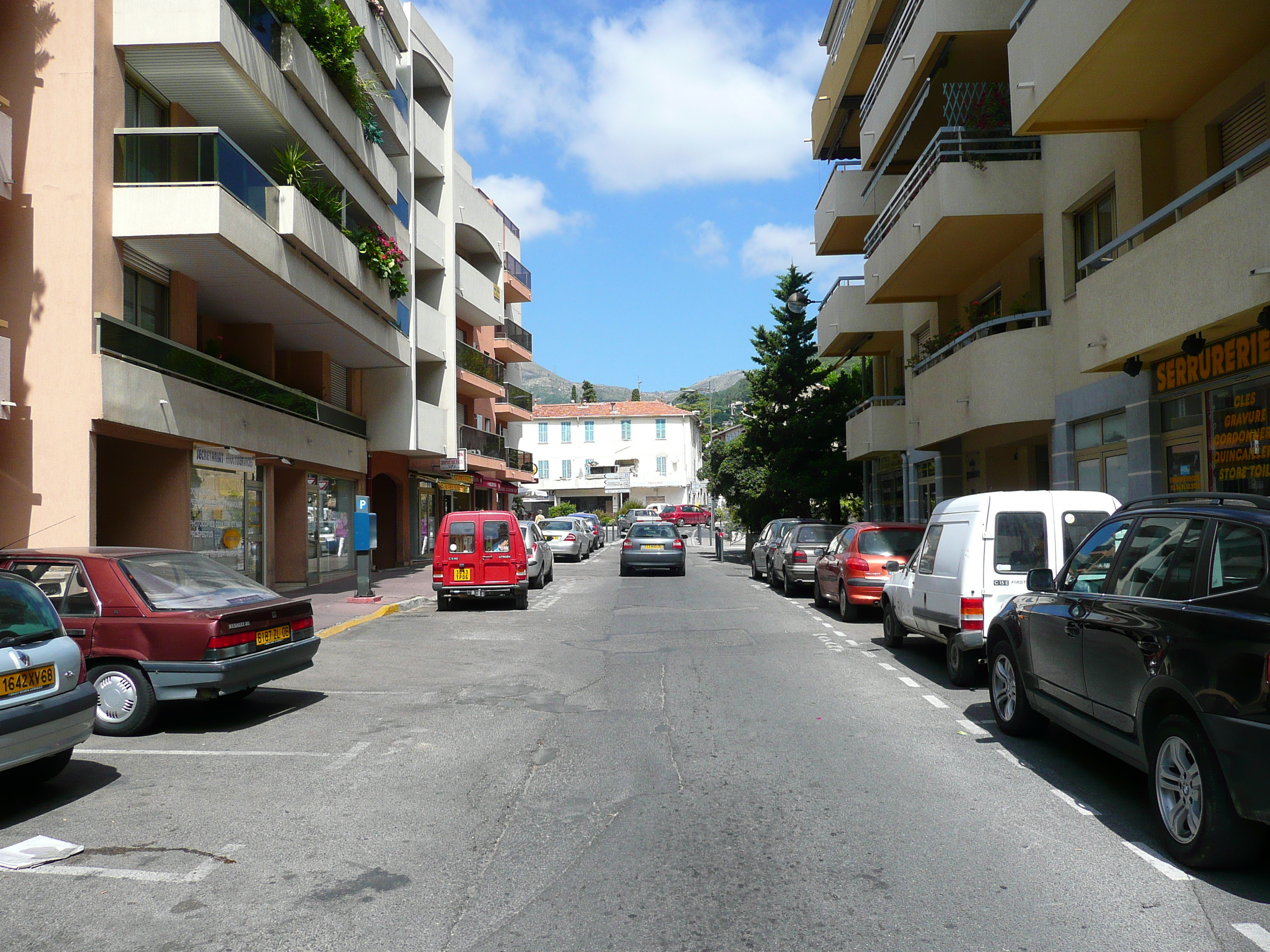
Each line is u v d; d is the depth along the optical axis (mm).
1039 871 4492
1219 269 8812
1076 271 13883
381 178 22688
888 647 11883
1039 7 11047
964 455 20688
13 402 12422
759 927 3885
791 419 33594
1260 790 4008
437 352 28672
